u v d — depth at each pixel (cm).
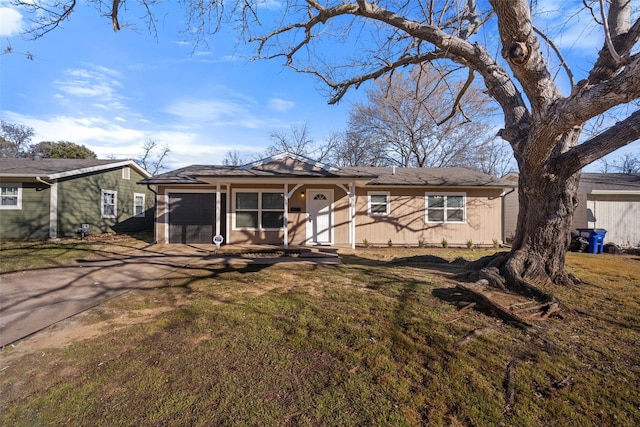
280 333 373
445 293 521
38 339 362
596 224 1302
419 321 404
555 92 490
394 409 236
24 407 238
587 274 688
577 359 308
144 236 1527
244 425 219
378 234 1283
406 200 1295
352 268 770
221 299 513
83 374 285
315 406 240
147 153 3250
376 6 627
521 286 521
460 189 1297
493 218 1298
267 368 295
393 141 2403
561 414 230
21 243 1177
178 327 393
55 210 1298
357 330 380
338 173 1089
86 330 388
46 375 284
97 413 232
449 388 262
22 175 1226
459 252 1131
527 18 404
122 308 472
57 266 812
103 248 1123
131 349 334
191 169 1362
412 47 792
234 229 1233
